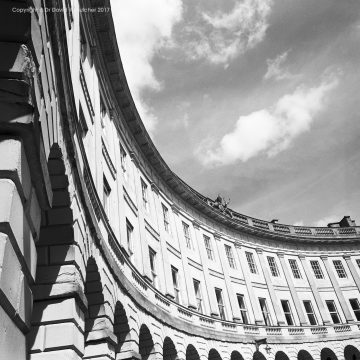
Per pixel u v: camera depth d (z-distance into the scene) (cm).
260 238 3772
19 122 333
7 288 288
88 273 1005
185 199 3000
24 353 365
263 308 3316
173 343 1906
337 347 3425
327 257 4044
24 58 344
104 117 1833
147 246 1977
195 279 2666
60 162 630
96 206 1065
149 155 2470
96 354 950
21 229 331
